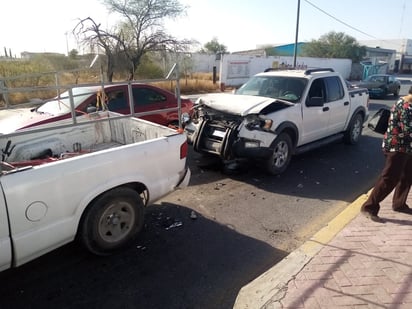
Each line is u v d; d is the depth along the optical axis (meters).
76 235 3.33
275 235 4.14
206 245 3.88
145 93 7.21
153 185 3.79
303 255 3.51
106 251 3.55
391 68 68.19
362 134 10.12
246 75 27.78
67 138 4.72
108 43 21.69
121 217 3.60
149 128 4.56
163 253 3.70
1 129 5.89
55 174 2.92
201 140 6.12
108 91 6.67
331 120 7.52
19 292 3.06
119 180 3.40
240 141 5.75
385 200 4.85
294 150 6.58
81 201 3.15
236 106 6.04
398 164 4.02
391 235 3.89
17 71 18.16
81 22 20.67
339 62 39.28
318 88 7.09
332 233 3.95
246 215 4.64
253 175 6.23
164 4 23.23
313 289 2.98
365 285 3.04
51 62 21.11
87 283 3.20
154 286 3.18
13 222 2.73
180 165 4.10
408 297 2.89
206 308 2.93
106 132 5.16
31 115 6.54
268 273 3.28
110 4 22.72
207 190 5.48
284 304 2.81
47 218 2.93
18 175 2.72
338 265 3.32
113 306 2.91
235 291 3.14
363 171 6.69
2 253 2.71
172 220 4.44
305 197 5.31
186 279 3.29
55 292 3.07
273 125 5.88
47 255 3.60
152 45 23.14
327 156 7.70
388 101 20.48
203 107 6.44
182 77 27.20
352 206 4.67
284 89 6.89
